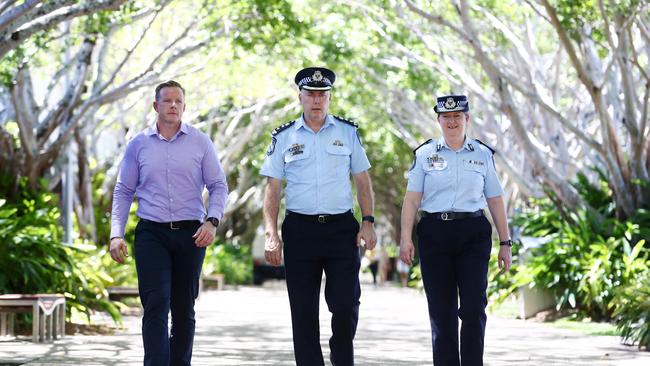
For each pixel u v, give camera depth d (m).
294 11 38.62
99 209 51.28
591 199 38.88
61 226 41.81
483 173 15.51
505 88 36.97
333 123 14.85
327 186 14.59
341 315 14.44
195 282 15.05
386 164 91.56
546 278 35.66
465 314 15.11
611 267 33.97
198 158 14.97
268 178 14.95
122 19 35.75
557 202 38.00
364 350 23.84
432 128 56.75
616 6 31.33
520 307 36.97
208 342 25.89
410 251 15.58
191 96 58.91
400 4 37.50
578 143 49.81
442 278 15.40
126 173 15.05
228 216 90.25
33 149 38.28
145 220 14.83
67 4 24.09
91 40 39.56
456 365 15.33
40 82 59.03
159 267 14.58
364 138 74.31
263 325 32.75
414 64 48.03
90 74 50.38
